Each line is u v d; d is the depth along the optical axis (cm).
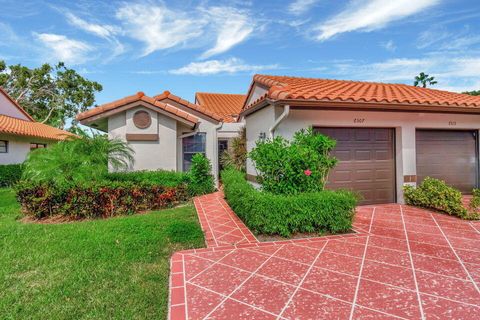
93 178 860
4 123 1645
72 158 857
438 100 779
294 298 332
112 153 1014
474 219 673
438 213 745
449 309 305
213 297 337
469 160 948
